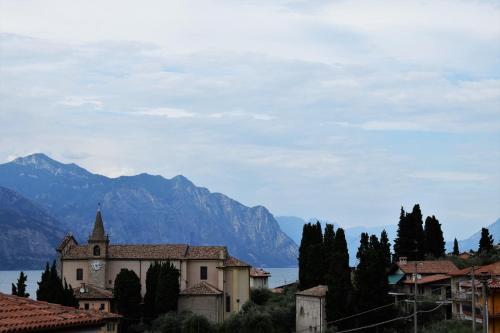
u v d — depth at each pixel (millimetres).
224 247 165625
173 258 161000
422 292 145750
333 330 126875
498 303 92062
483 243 192875
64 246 163500
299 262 164375
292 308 150000
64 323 33438
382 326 125688
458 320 119000
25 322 32188
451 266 152750
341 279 130375
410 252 181375
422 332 118625
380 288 127312
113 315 124750
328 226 163125
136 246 165500
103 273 159250
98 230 162000
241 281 161750
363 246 160375
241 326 141750
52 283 138250
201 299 152375
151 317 150750
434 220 188000
